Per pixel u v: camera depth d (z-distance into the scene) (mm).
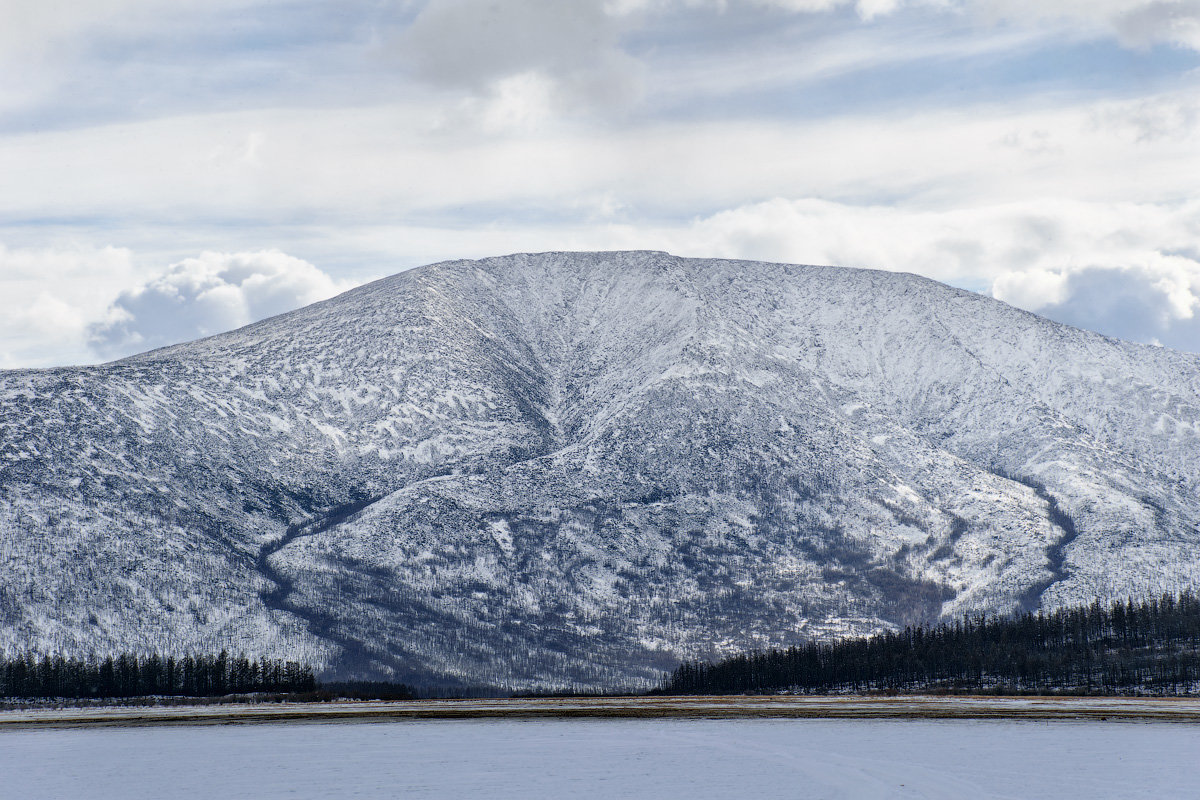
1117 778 198000
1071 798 181750
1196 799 180875
